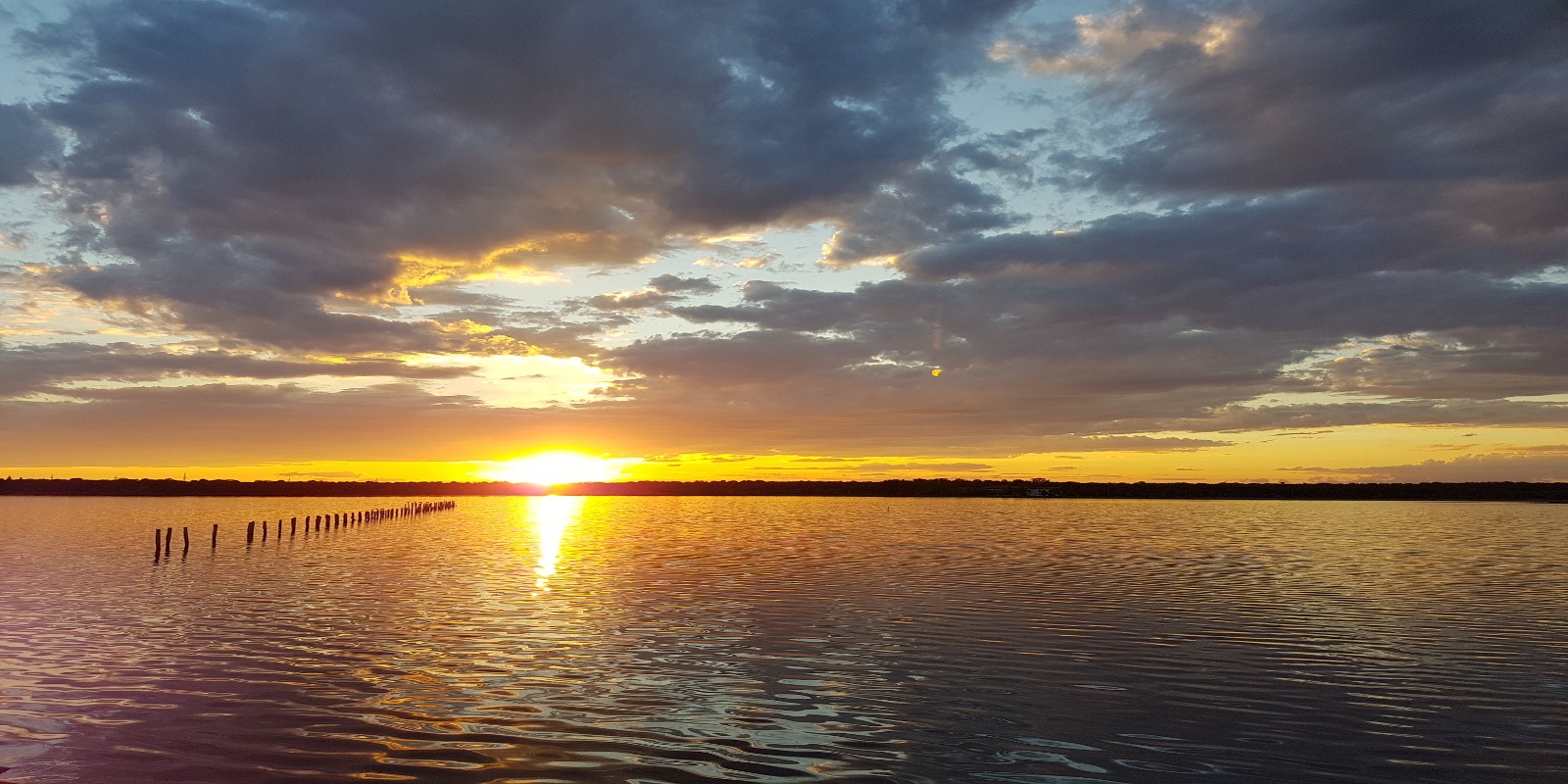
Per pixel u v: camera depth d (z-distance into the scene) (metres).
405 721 17.11
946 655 23.58
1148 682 20.69
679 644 24.91
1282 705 18.81
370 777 14.12
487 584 38.97
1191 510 149.00
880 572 44.12
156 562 48.81
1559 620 29.27
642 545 63.28
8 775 14.16
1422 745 16.22
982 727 17.08
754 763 14.91
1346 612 31.08
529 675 20.98
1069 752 15.73
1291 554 55.84
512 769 14.51
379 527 88.88
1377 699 19.30
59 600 33.41
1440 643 25.39
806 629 27.34
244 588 37.28
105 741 15.85
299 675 20.84
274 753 15.25
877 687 20.09
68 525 83.56
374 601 33.47
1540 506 176.50
